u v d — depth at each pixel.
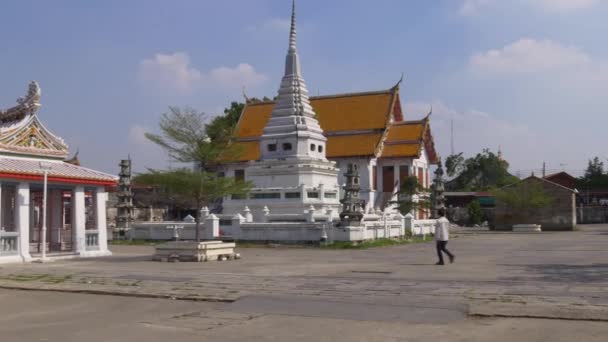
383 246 37.53
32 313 13.84
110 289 16.50
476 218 80.50
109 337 11.05
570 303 13.25
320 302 14.09
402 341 10.31
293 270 21.67
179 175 27.61
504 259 26.50
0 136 26.67
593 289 15.54
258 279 18.39
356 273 20.41
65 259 27.28
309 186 45.88
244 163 70.75
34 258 26.48
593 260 25.67
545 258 26.97
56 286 17.22
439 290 15.50
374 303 13.80
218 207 52.66
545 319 11.77
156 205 68.25
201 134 28.45
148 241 41.69
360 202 37.84
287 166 47.66
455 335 10.66
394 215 46.78
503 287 15.98
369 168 68.81
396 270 21.47
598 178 105.31
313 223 36.66
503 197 69.69
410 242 42.34
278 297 14.84
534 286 16.20
